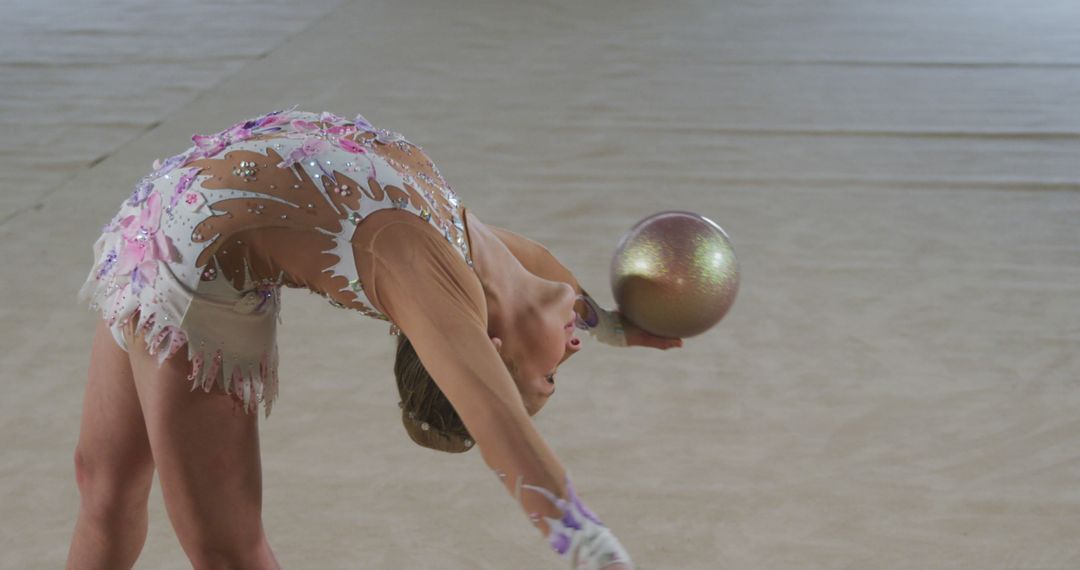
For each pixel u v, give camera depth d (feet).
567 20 54.90
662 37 51.65
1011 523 19.34
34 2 59.36
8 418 23.31
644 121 40.57
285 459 21.68
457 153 37.83
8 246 31.55
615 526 19.42
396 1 59.00
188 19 55.93
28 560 18.98
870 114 40.63
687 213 15.06
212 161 13.17
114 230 13.85
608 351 25.49
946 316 26.68
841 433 22.11
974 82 43.91
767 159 36.78
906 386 23.75
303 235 12.51
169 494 13.79
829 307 27.22
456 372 10.99
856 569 18.21
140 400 13.70
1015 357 24.81
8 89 45.32
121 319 13.28
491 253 13.47
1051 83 43.52
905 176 35.09
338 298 12.51
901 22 53.21
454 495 20.52
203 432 13.52
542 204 33.65
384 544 19.15
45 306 28.22
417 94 44.11
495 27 53.78
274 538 19.33
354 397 23.90
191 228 12.85
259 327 13.64
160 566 18.86
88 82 46.16
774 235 31.24
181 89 45.16
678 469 21.06
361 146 13.12
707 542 18.95
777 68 46.47
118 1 59.57
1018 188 34.04
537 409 14.03
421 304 11.68
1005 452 21.38
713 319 14.82
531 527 19.57
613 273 15.03
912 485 20.44
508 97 43.60
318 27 54.13
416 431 13.58
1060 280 28.43
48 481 21.20
